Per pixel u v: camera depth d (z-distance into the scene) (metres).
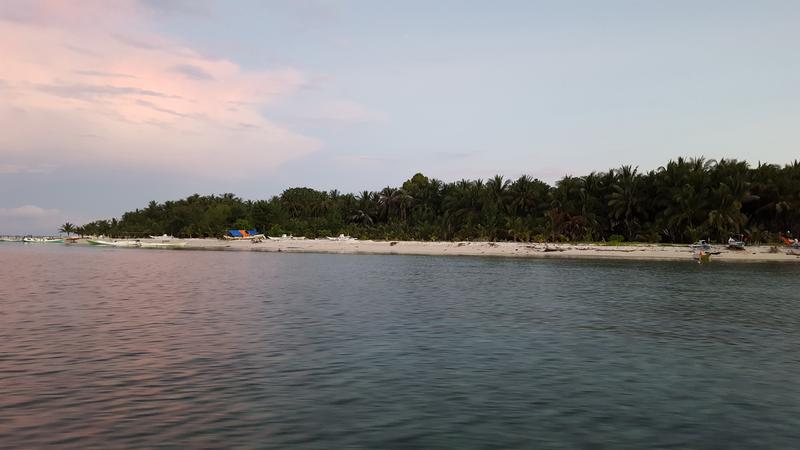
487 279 53.28
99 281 49.22
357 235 153.00
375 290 42.47
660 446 11.73
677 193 109.19
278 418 13.12
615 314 30.78
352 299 36.62
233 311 30.62
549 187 134.00
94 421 12.77
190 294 38.97
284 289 42.84
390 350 20.72
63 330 24.36
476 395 15.17
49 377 16.48
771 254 94.75
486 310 31.81
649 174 118.44
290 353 20.06
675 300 37.59
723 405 14.58
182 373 17.11
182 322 26.73
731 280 54.00
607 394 15.42
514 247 111.94
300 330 24.73
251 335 23.45
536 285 47.41
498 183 138.62
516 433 12.34
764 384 16.61
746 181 110.88
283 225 167.75
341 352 20.30
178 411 13.53
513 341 22.73
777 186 109.75
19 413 13.26
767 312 32.22
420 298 37.38
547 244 111.31
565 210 120.06
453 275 58.16
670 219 108.44
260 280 51.00
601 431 12.55
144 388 15.45
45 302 34.06
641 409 14.16
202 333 23.83
